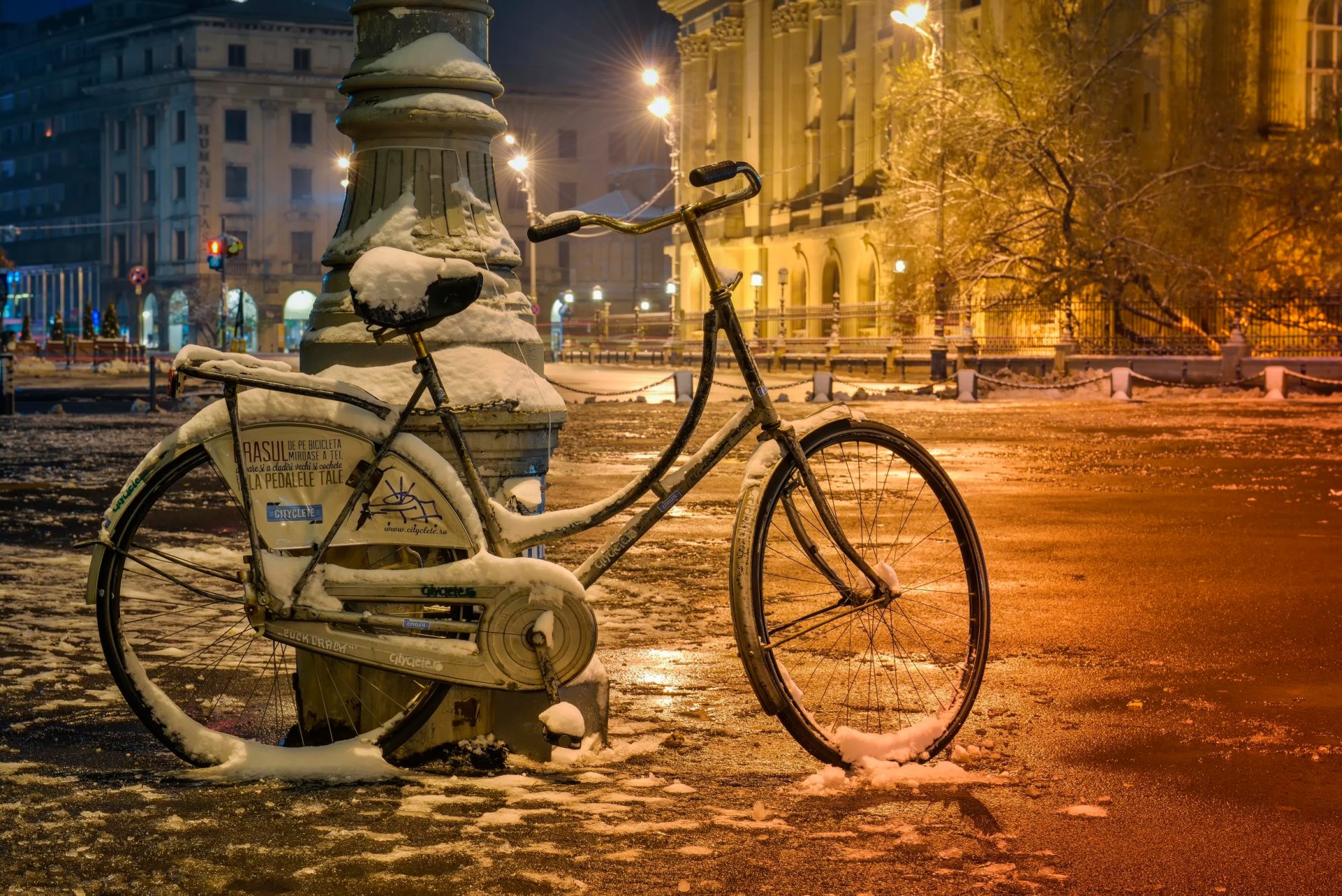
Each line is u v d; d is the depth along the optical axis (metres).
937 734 4.72
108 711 5.32
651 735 5.04
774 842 3.91
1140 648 6.61
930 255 44.81
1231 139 47.75
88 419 26.17
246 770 4.48
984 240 41.19
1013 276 41.41
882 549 9.66
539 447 4.78
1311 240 44.81
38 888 3.55
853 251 68.31
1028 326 43.78
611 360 78.44
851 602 4.70
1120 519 11.52
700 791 4.38
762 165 78.50
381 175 4.89
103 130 120.75
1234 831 4.07
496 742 4.67
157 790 4.32
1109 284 40.47
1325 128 46.06
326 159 113.94
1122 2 49.97
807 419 4.64
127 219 119.00
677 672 6.05
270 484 4.42
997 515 11.73
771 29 78.38
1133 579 8.53
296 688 4.85
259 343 111.94
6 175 139.00
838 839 3.95
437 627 4.41
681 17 89.56
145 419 25.95
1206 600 7.85
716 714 5.35
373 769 4.51
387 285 4.33
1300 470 15.90
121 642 4.46
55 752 4.79
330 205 114.50
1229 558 9.44
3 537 10.16
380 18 4.90
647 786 4.42
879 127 65.62
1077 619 7.29
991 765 4.73
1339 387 34.34
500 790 4.34
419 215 4.84
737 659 6.29
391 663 4.39
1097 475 15.37
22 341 76.75
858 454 5.36
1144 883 3.66
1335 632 7.00
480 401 4.61
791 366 60.09
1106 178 41.19
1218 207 44.34
